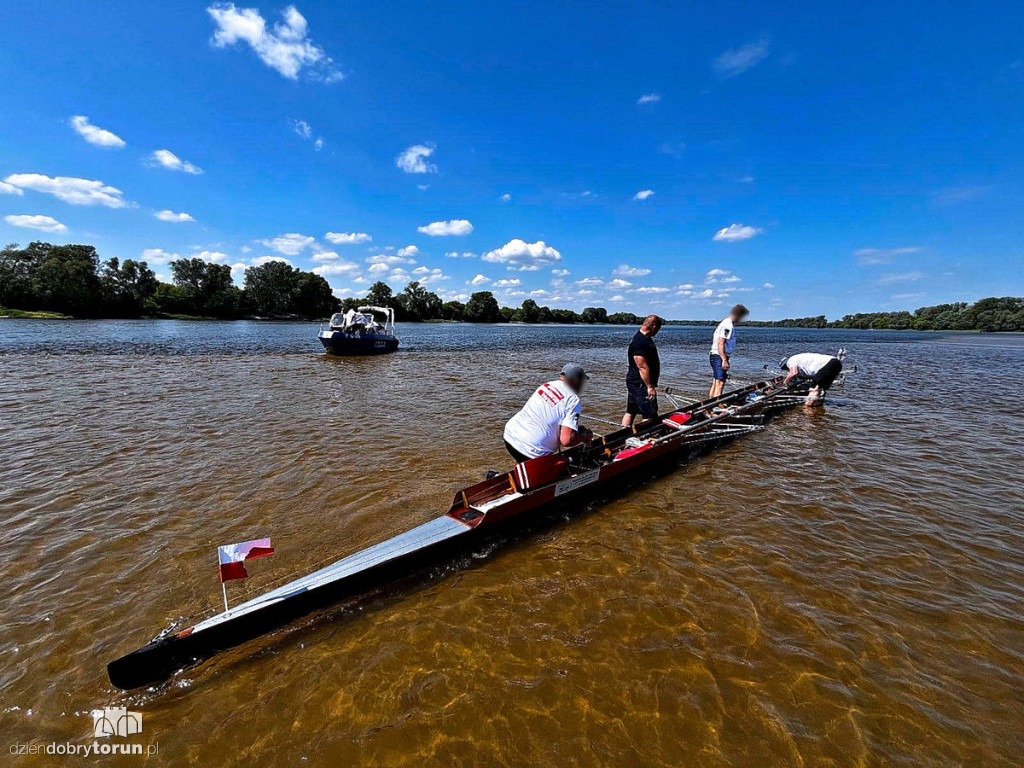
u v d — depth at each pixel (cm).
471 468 696
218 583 402
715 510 551
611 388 1498
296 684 303
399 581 412
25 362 1816
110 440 801
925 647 334
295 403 1150
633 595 391
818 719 277
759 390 1159
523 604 381
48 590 388
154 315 7800
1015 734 266
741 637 343
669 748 259
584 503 569
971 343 4950
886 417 1043
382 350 2734
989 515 540
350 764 249
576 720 277
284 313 9538
